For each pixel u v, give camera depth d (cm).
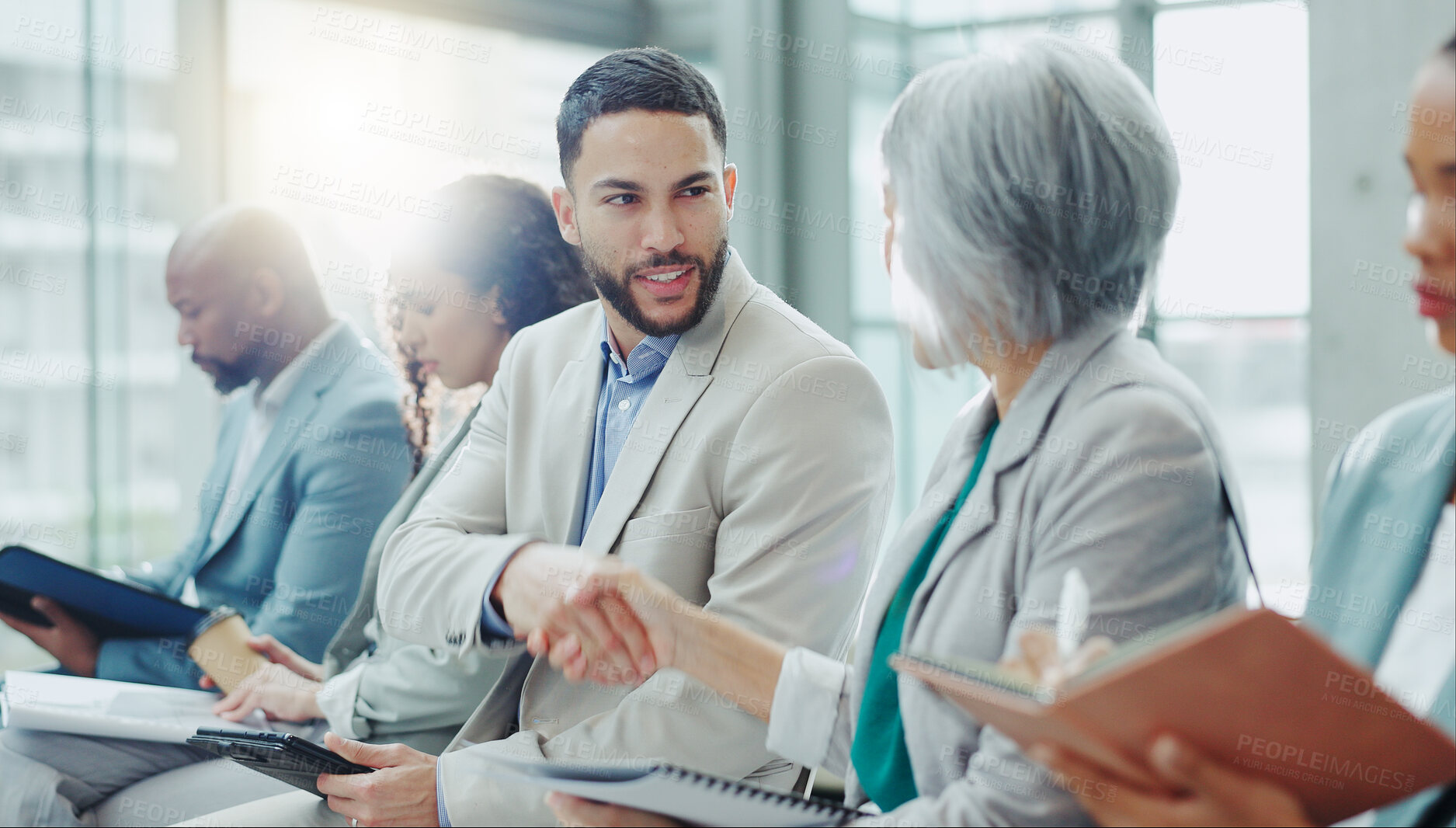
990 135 82
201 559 188
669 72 121
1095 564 75
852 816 86
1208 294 248
